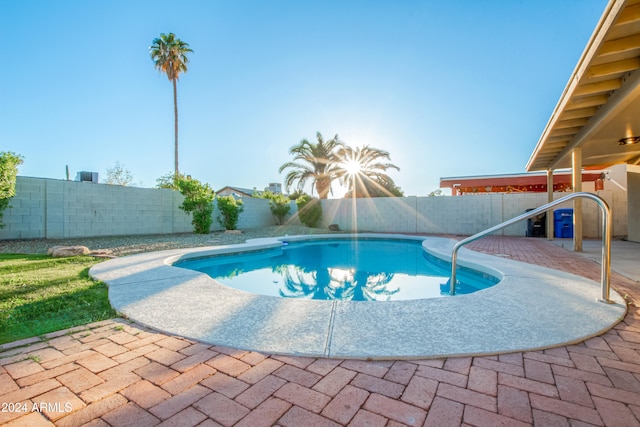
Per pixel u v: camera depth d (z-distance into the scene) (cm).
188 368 184
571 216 1061
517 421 137
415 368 184
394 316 268
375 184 1873
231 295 333
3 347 210
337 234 1205
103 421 137
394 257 849
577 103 511
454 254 419
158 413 142
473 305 296
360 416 140
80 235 905
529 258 602
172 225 1165
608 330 240
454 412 143
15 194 770
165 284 380
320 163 1781
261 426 133
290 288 527
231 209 1274
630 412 143
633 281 400
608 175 1377
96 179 1106
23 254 634
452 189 1719
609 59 400
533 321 254
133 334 234
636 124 592
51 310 289
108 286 372
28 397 154
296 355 200
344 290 514
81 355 200
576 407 147
